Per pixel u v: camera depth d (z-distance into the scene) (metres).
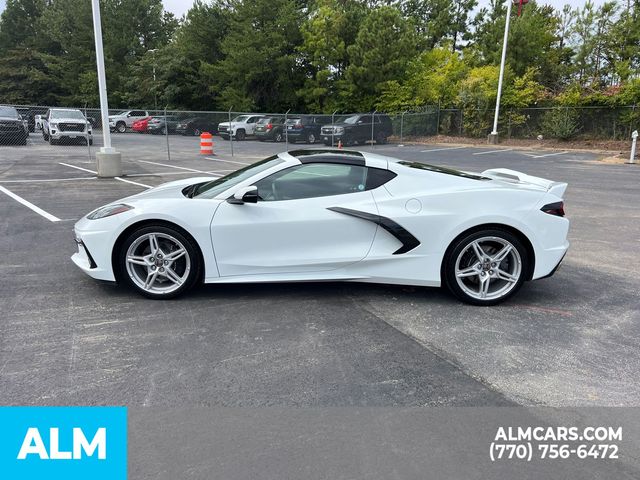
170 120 32.66
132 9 47.06
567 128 27.72
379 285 5.02
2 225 7.28
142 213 4.33
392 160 4.83
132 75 44.28
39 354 3.46
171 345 3.64
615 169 16.95
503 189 4.53
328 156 4.66
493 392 3.11
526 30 31.12
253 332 3.89
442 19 49.09
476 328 4.05
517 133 30.69
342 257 4.47
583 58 30.14
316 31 35.47
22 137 23.09
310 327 4.00
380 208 4.46
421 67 33.75
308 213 4.45
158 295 4.49
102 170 12.61
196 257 4.45
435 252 4.46
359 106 34.88
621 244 6.87
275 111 39.31
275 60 36.91
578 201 10.40
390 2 45.09
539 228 4.48
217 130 33.16
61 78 49.38
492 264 4.53
